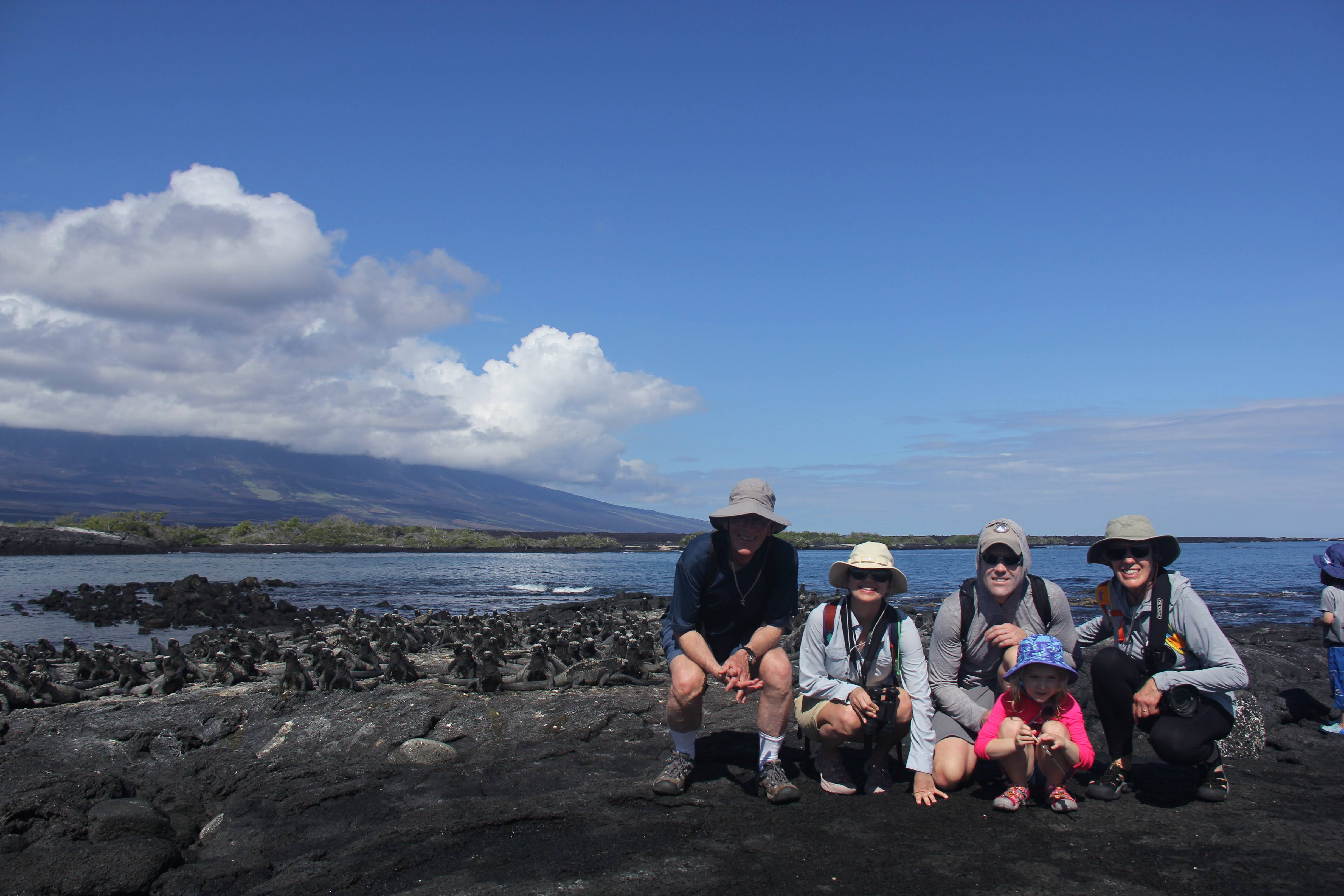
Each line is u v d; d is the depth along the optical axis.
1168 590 5.93
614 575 60.69
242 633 16.94
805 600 24.36
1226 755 7.27
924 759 6.02
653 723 9.12
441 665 13.61
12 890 5.38
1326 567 8.85
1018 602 6.10
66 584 43.75
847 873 4.76
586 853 5.18
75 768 8.59
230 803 7.20
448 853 5.31
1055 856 4.97
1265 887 4.48
